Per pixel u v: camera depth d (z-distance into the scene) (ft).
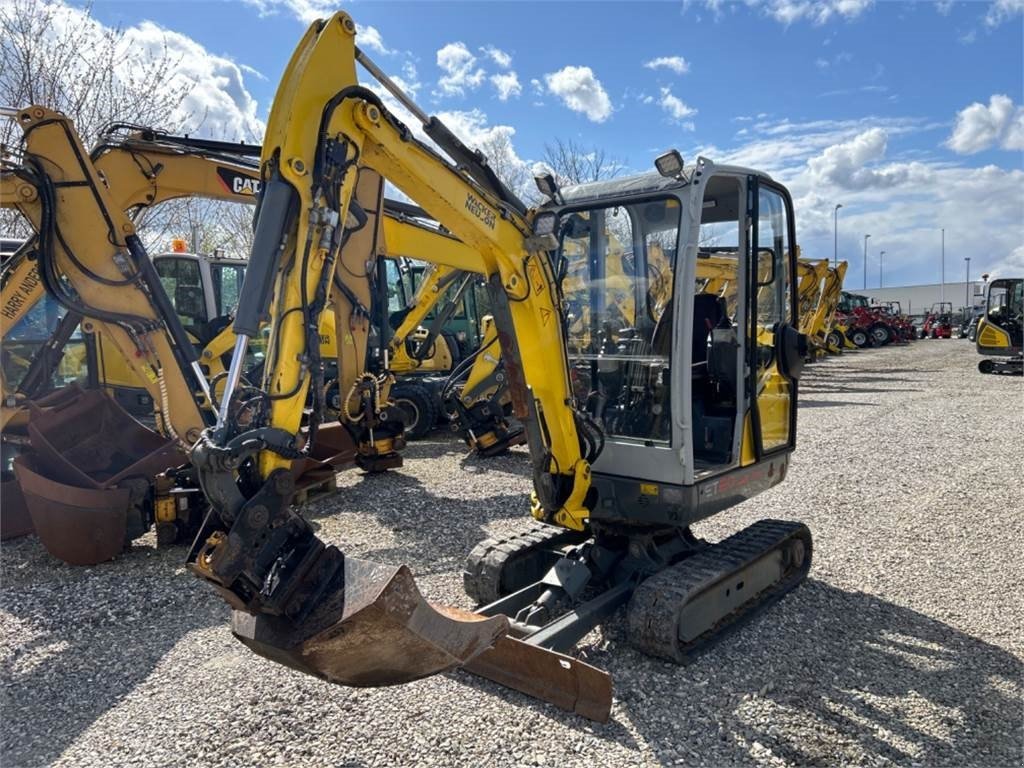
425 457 29.27
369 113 9.61
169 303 18.40
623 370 13.62
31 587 16.08
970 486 23.44
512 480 25.16
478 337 39.47
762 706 10.87
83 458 19.33
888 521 19.93
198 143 20.77
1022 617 13.91
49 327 25.89
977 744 9.95
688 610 12.28
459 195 10.87
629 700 11.03
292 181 9.05
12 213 35.78
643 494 12.85
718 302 14.92
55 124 17.11
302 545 8.73
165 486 18.22
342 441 23.82
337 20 9.46
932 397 46.16
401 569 8.29
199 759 9.75
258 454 8.63
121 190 20.15
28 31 35.63
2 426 18.93
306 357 9.13
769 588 14.82
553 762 9.56
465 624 9.20
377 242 21.70
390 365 31.40
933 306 176.35
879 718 10.58
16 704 11.29
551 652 10.78
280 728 10.41
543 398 12.44
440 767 9.47
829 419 37.99
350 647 8.08
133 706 11.12
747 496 14.16
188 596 15.47
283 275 9.11
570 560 13.38
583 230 14.06
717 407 14.65
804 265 51.75
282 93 9.27
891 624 13.66
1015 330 59.16
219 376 13.29
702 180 12.19
